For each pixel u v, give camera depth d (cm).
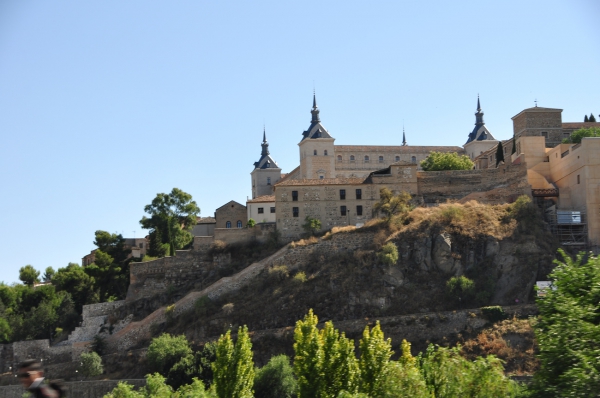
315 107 18112
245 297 11256
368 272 10925
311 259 11594
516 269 10750
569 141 14150
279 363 8631
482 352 9362
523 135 14775
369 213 12762
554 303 4744
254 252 12600
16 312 13725
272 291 11162
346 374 6350
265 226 12912
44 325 12800
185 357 9881
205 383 9469
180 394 7819
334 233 11744
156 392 7994
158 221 15212
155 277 12719
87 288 13750
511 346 9369
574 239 11575
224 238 12875
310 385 6381
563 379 4378
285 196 12750
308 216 12712
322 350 6500
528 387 4744
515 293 10462
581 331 4491
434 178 13025
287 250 11750
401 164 13012
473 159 17575
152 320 11500
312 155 17300
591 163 11750
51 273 18738
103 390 9900
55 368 11150
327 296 10750
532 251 10981
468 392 5272
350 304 10569
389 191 12569
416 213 11925
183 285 12606
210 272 12600
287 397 8425
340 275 10988
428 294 10600
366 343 6347
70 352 11612
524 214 11638
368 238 11631
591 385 4200
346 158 17775
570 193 12281
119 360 10881
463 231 11256
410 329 10044
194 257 12744
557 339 4544
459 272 10900
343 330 10225
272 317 10688
